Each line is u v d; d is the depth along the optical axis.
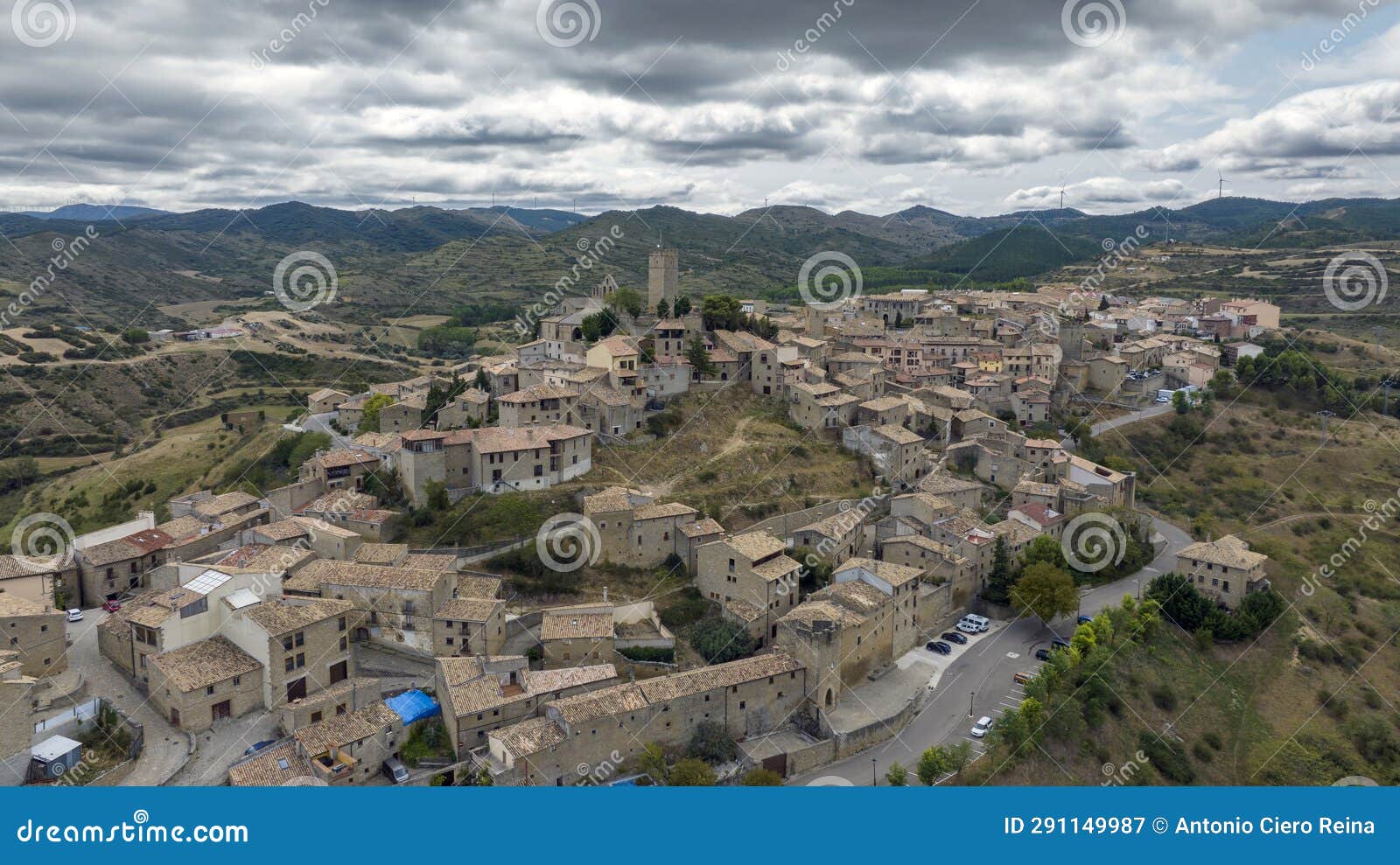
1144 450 197.50
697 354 181.12
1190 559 142.12
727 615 121.56
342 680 103.31
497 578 118.12
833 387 178.62
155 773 85.12
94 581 118.12
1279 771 114.56
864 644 116.88
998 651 127.25
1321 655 136.75
